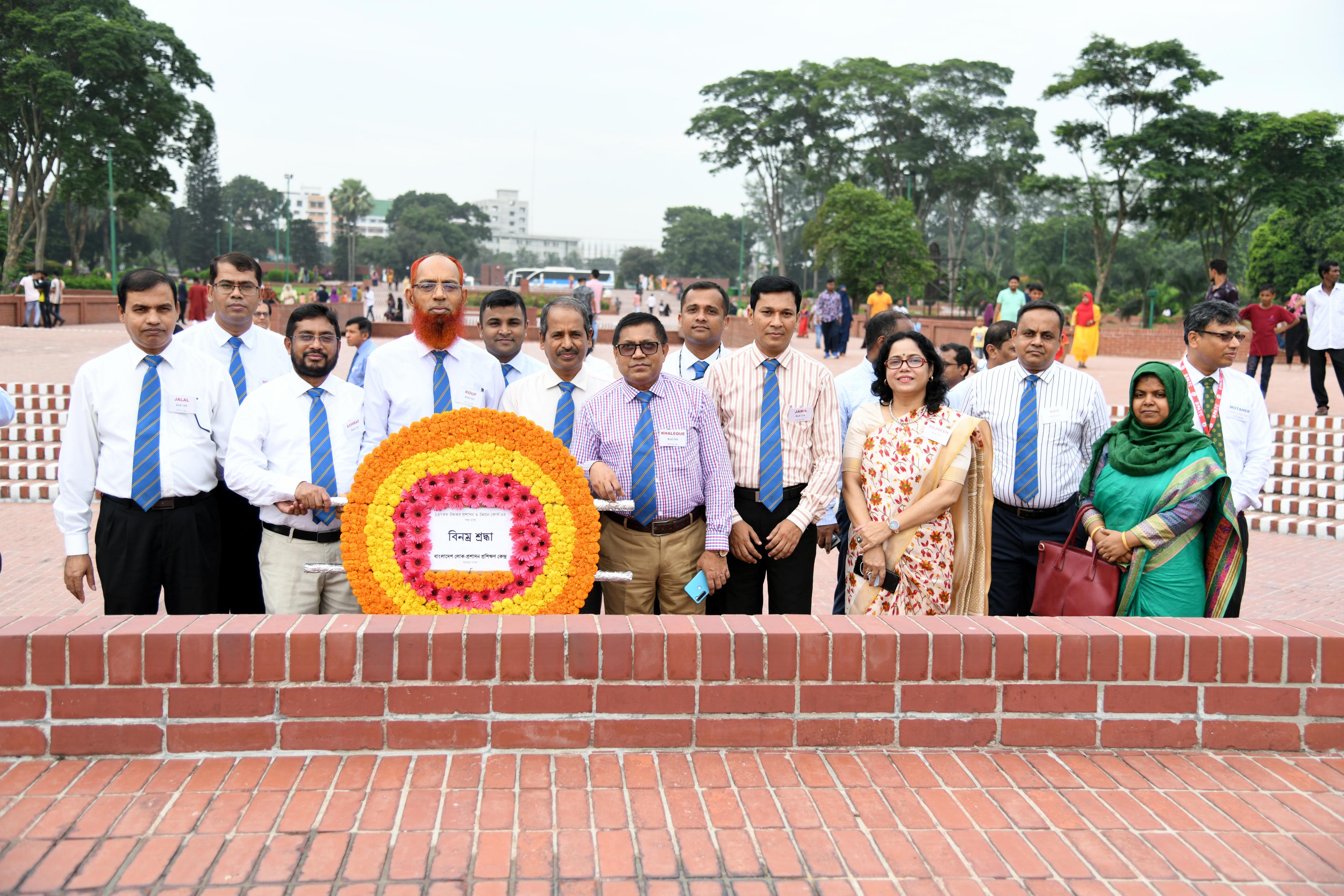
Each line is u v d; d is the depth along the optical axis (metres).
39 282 26.88
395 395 4.73
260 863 2.64
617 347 4.12
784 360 4.40
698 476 4.20
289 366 5.49
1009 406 4.89
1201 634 3.40
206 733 3.16
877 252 41.75
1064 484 4.82
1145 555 4.09
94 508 8.70
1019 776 3.21
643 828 2.86
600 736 3.28
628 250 124.12
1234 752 3.41
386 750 3.22
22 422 11.33
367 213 103.56
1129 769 3.28
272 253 126.19
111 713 3.13
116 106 43.19
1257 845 2.85
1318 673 3.41
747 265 115.25
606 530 4.24
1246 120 38.81
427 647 3.21
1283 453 10.48
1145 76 39.97
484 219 134.88
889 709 3.35
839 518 5.35
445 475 3.71
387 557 3.68
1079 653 3.37
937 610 4.24
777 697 3.31
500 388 5.07
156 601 4.29
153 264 98.56
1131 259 66.88
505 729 3.25
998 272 74.31
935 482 4.19
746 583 4.43
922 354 4.22
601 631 3.26
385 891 2.54
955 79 65.06
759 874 2.66
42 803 2.88
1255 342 12.82
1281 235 44.31
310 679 3.18
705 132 68.44
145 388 4.18
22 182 46.50
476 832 2.81
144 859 2.64
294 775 3.08
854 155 67.56
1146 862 2.75
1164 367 4.11
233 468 4.11
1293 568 7.55
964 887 2.62
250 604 4.90
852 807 3.00
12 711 3.11
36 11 41.00
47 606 6.13
